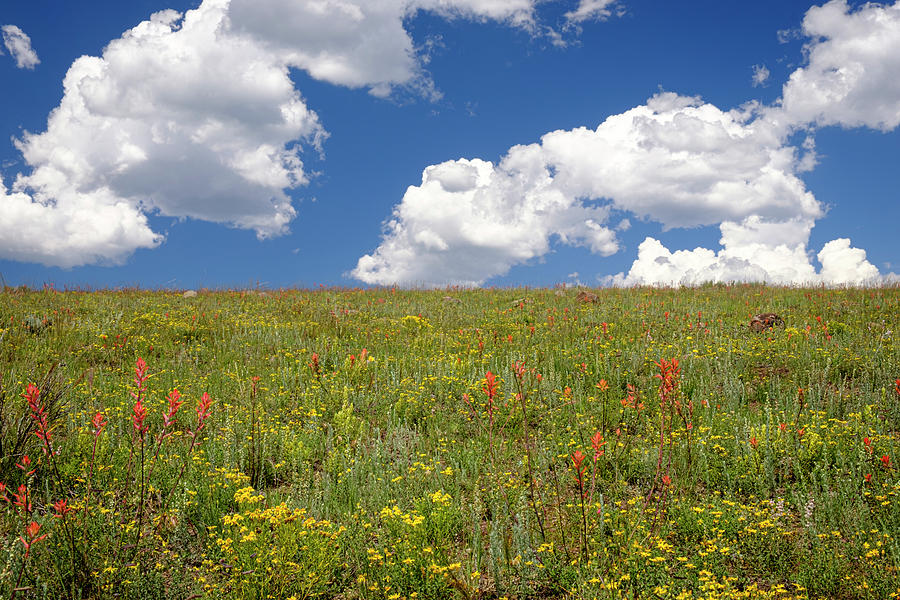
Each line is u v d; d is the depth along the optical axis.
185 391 8.02
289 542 3.74
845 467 5.52
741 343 10.23
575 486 5.39
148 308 14.21
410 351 10.81
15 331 10.59
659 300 16.08
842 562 3.92
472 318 14.34
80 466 5.20
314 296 18.52
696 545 4.18
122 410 6.84
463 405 7.63
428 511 4.45
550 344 10.75
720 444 6.05
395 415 7.41
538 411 7.43
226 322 12.98
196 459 5.50
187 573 3.87
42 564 3.75
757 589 3.71
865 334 10.40
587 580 3.67
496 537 4.14
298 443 6.06
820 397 7.50
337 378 8.76
